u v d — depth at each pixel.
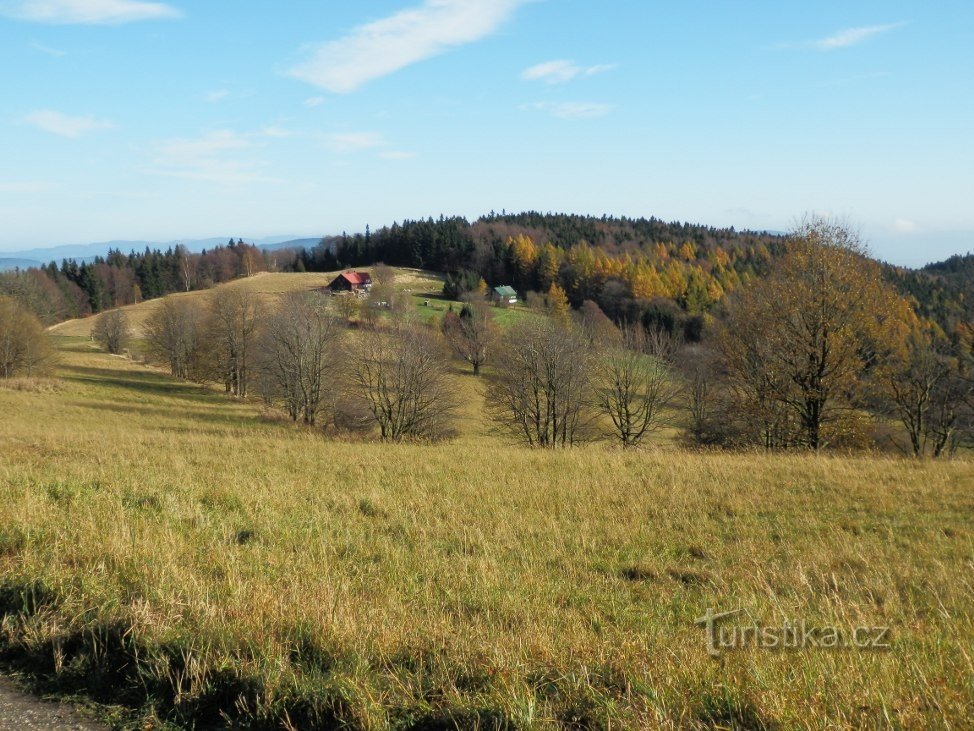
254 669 3.91
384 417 40.19
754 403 24.98
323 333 45.56
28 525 6.66
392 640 4.29
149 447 17.41
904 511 10.14
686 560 7.80
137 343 90.06
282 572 6.10
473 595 5.71
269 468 13.76
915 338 30.66
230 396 61.06
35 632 4.46
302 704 3.68
